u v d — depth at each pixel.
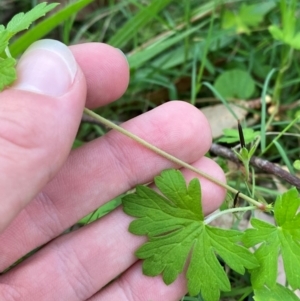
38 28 0.14
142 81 0.17
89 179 0.12
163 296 0.12
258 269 0.10
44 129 0.09
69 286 0.12
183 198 0.11
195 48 0.17
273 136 0.16
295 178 0.12
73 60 0.10
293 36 0.15
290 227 0.10
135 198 0.11
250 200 0.11
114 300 0.12
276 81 0.16
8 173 0.09
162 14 0.20
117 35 0.17
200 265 0.11
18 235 0.12
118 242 0.12
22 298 0.12
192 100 0.16
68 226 0.12
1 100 0.09
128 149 0.12
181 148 0.12
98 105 0.12
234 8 0.20
